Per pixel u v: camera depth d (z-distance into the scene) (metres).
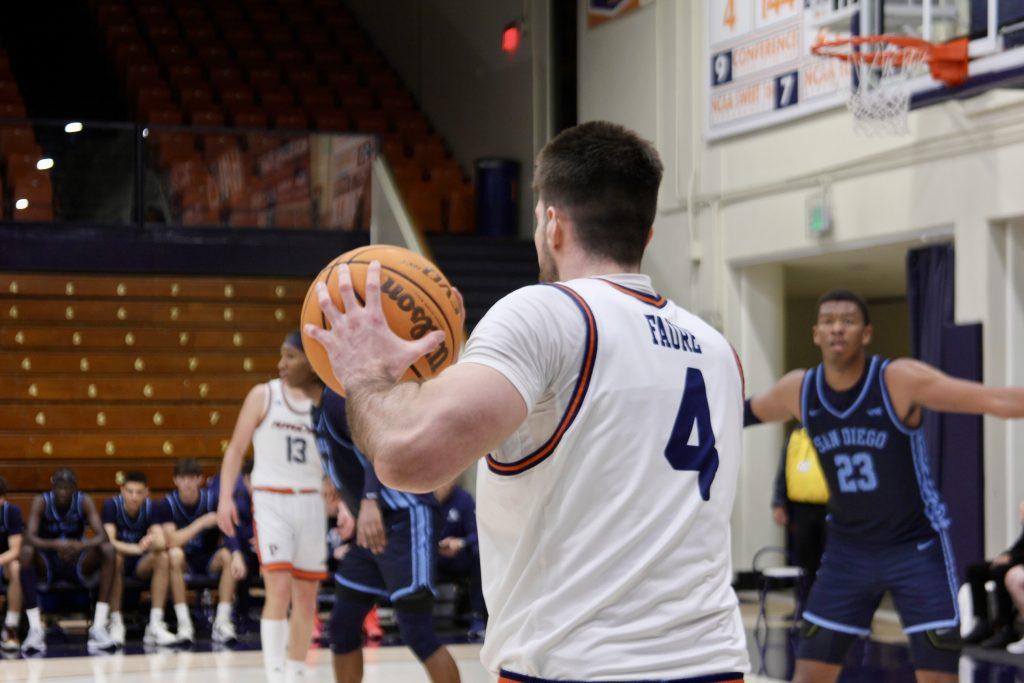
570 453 1.85
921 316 9.08
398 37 17.06
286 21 17.70
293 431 6.47
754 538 10.94
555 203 2.02
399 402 1.72
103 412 11.28
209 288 11.93
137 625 9.65
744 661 1.93
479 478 1.97
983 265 8.41
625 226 2.00
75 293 11.62
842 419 4.30
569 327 1.86
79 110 15.70
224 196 11.59
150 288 11.79
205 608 10.32
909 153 8.95
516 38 13.93
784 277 11.60
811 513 9.03
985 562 7.93
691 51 11.14
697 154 11.09
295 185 11.76
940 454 8.57
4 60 15.34
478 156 14.87
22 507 10.78
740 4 10.55
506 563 1.90
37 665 7.59
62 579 8.65
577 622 1.80
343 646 5.19
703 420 1.94
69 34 17.62
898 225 9.09
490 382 1.73
